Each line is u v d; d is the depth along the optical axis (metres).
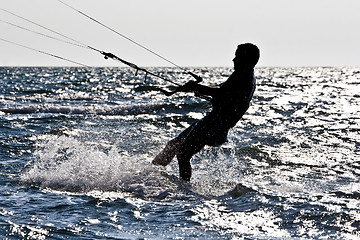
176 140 22.52
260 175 25.25
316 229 14.73
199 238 13.96
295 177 24.69
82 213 16.42
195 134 21.38
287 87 141.12
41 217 15.79
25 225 14.75
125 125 46.12
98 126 44.84
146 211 16.84
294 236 14.16
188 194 19.66
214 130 21.17
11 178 22.14
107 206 17.39
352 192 19.52
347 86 146.88
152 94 105.62
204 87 20.86
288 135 39.41
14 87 124.94
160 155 22.84
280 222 15.49
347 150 32.59
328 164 28.09
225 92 20.88
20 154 29.06
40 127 42.56
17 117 49.97
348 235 14.15
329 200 17.83
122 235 14.13
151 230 14.70
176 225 15.22
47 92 106.25
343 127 44.59
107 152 30.36
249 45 20.83
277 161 28.98
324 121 50.28
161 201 18.61
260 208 17.02
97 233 14.27
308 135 39.38
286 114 58.25
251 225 15.25
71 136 37.41
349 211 16.25
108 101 84.12
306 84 163.75
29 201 17.91
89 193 19.44
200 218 15.98
